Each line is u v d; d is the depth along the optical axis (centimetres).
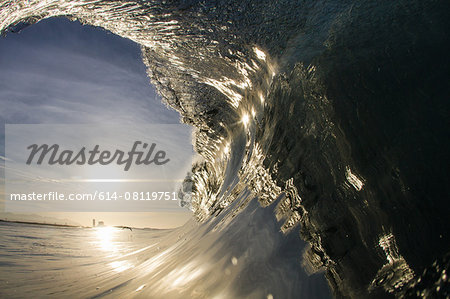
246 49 280
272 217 168
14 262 471
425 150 87
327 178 131
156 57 386
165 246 430
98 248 677
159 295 161
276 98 235
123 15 283
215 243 196
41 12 263
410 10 119
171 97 463
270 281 124
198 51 321
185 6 257
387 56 110
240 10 245
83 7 272
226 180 399
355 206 109
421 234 81
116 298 191
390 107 100
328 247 117
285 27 228
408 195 87
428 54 100
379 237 96
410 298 73
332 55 135
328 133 129
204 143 561
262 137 263
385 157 96
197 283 154
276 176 186
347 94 116
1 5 220
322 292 107
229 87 373
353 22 138
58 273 379
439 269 69
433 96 92
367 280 95
